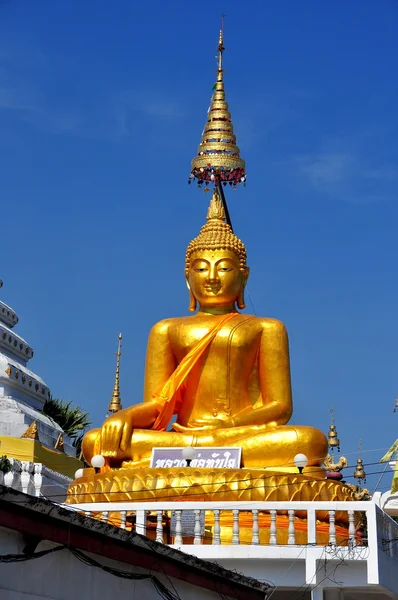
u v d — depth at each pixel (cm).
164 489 2047
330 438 3134
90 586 1155
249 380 2472
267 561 1814
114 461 2277
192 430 2341
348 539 1770
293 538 1812
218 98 2714
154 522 1911
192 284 2542
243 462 2222
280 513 2008
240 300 2556
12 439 2514
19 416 2714
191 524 1839
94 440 2297
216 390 2436
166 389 2425
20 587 1055
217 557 1802
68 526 1104
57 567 1110
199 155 2661
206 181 2683
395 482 2908
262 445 2222
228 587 1427
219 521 1856
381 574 1761
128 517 1912
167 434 2292
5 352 2964
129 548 1205
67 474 2655
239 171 2661
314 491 2083
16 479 2414
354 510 1786
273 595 1900
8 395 2833
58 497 2450
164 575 1282
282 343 2461
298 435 2222
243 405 2442
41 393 3003
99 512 1869
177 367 2475
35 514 1059
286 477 2075
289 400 2428
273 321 2486
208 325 2477
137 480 2067
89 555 1150
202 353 2452
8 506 1025
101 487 2086
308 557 1778
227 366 2444
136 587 1234
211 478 2055
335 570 1775
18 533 1053
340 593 1845
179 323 2509
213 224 2581
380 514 1812
